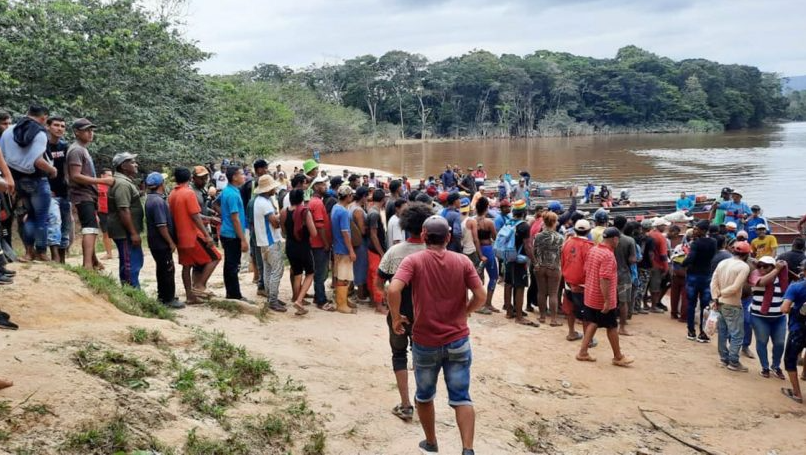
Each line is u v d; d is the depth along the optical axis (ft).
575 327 30.35
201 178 29.12
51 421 11.15
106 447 11.10
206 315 22.89
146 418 12.47
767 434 20.25
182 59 65.67
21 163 19.69
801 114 479.00
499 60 364.99
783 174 130.21
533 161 179.42
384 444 15.02
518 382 22.16
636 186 117.70
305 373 18.56
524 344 26.76
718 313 27.20
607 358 26.27
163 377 14.66
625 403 21.57
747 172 135.85
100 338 15.30
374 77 326.24
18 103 49.44
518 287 29.89
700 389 23.89
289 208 25.99
